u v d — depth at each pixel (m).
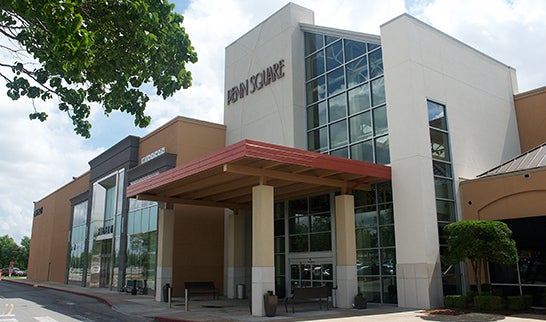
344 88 24.14
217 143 31.16
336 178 19.94
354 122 23.19
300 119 26.27
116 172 36.72
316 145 25.34
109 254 36.41
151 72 10.23
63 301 25.39
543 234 17.81
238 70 31.55
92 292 31.41
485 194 19.95
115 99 10.42
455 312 16.59
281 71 27.50
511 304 16.89
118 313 19.19
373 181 20.81
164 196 23.62
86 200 44.81
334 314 16.67
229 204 25.92
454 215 20.45
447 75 22.06
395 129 20.52
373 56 22.75
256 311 16.81
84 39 7.55
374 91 22.34
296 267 24.58
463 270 19.83
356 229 21.92
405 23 20.83
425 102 20.52
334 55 25.25
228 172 18.00
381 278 20.42
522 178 18.80
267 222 17.52
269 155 16.42
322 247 23.11
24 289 38.12
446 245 19.58
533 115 25.44
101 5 8.89
